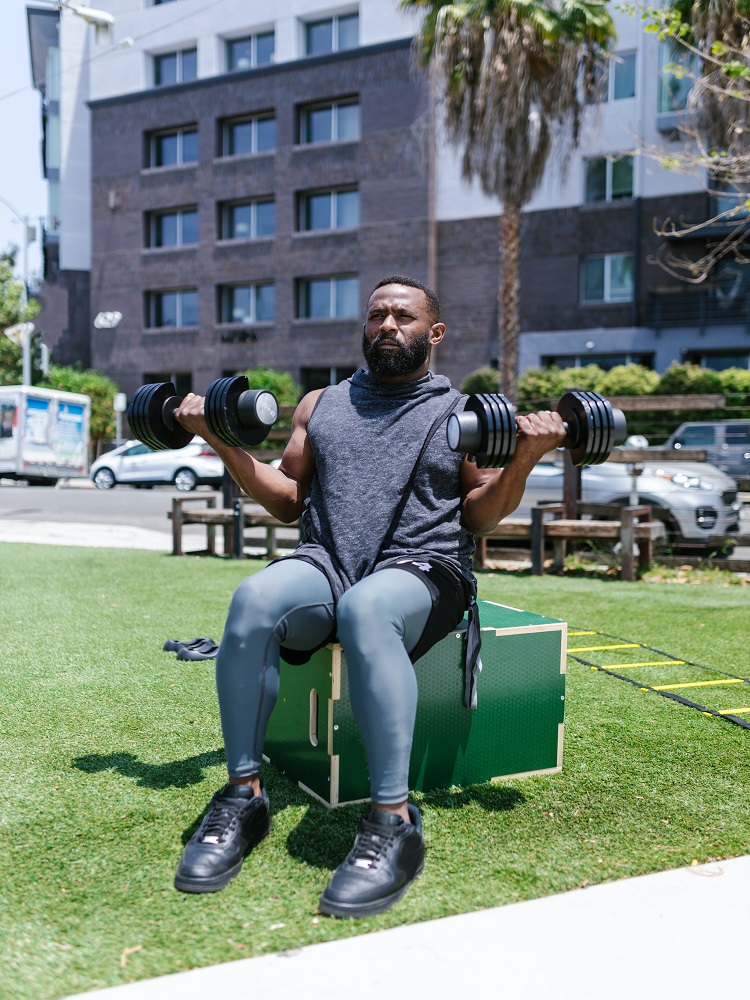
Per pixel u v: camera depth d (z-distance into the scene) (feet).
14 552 26.12
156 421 7.31
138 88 85.97
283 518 7.97
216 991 4.84
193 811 7.24
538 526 22.79
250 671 6.50
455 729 7.86
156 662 12.41
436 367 74.02
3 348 92.58
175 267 85.20
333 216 78.79
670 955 5.28
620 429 6.93
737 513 25.66
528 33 41.96
